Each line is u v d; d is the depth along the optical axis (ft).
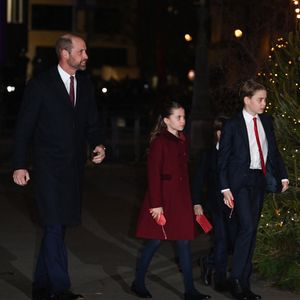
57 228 32.99
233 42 61.00
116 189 68.28
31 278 37.76
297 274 35.14
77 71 36.63
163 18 205.46
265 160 33.58
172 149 33.12
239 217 33.30
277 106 36.99
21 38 180.55
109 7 245.86
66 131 32.99
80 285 36.24
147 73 222.07
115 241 46.55
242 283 33.58
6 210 57.31
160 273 38.63
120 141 114.73
